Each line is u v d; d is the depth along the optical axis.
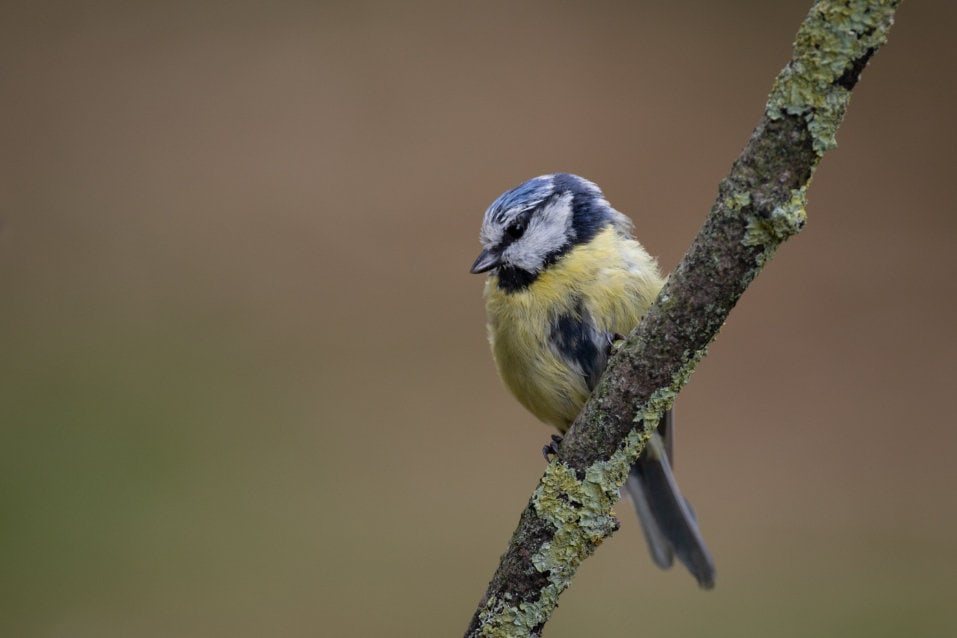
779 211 3.59
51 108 13.52
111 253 12.27
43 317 11.61
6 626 8.57
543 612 4.12
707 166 12.47
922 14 13.92
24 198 12.84
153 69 13.84
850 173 12.59
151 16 14.46
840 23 3.41
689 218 12.09
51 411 10.41
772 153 3.57
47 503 9.45
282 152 13.05
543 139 12.84
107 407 10.41
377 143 13.02
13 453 10.02
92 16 14.45
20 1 14.47
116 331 11.41
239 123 13.32
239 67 13.82
